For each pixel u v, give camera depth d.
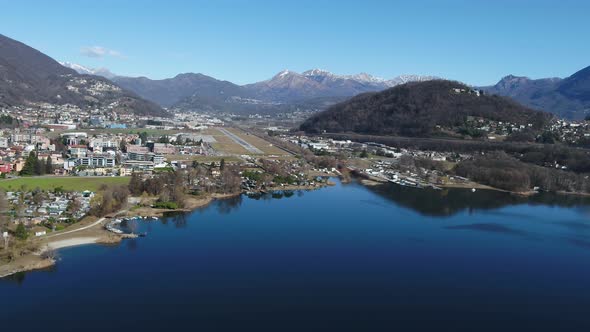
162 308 154.12
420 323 151.50
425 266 199.75
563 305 167.50
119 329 140.62
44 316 146.25
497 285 182.62
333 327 146.50
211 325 144.75
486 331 148.25
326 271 190.25
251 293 167.62
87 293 162.25
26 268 178.75
